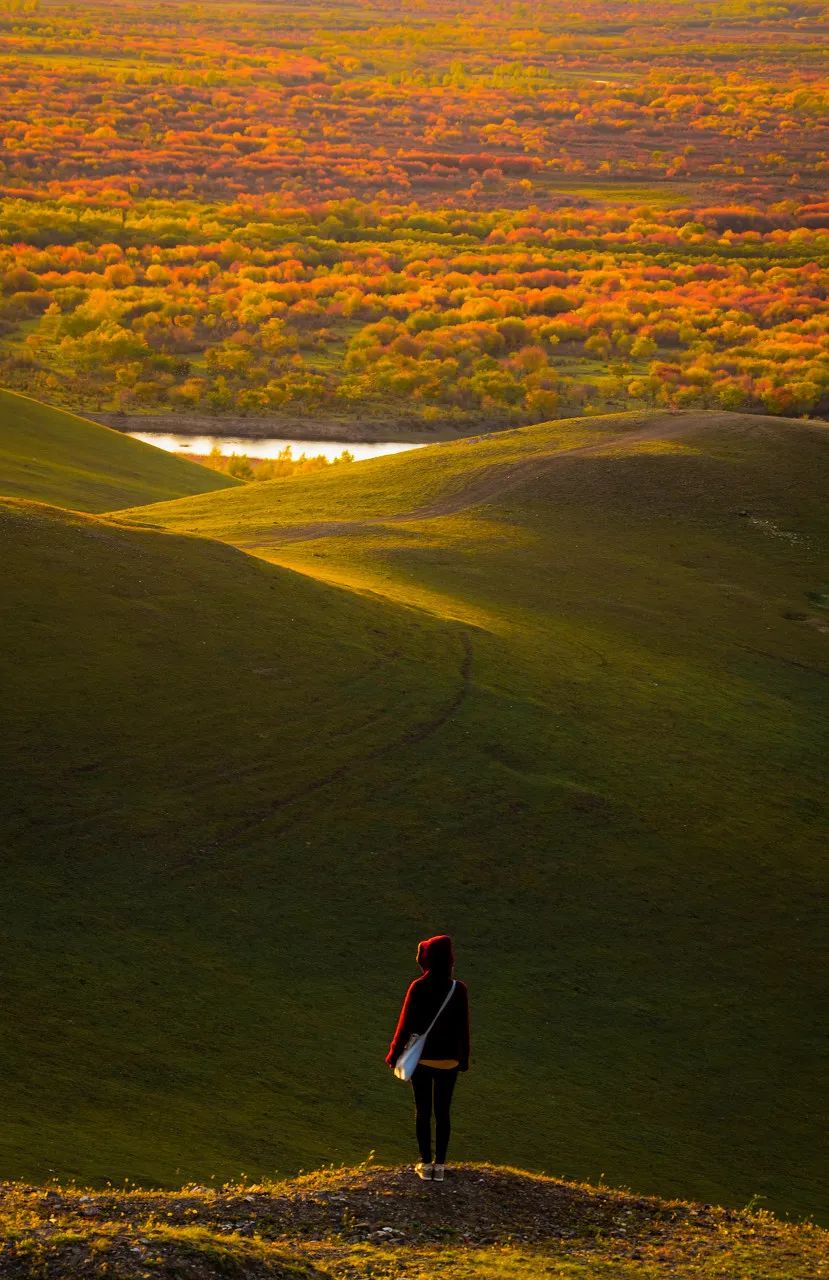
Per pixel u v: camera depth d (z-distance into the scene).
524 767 47.16
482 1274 13.56
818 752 56.50
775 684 64.12
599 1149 29.52
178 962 32.50
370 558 72.69
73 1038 28.34
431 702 50.03
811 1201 29.30
